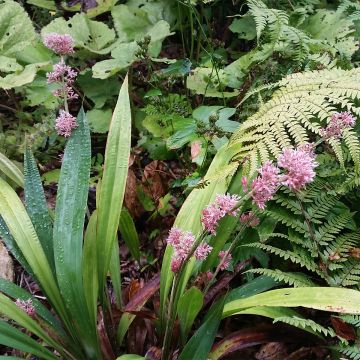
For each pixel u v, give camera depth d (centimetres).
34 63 77
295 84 45
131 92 76
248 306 38
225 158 47
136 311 45
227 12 86
